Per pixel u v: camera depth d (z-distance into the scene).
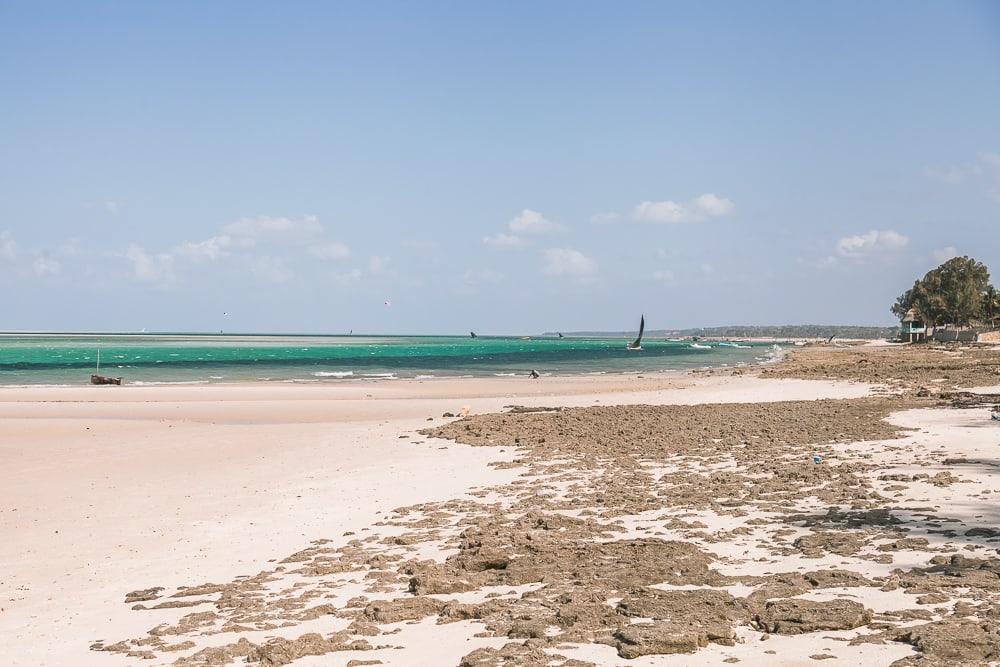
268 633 12.48
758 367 97.25
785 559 15.22
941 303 176.25
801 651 10.46
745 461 26.97
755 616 11.83
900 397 49.19
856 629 11.20
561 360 134.38
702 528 18.08
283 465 29.39
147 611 14.09
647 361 129.50
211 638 12.38
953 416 37.09
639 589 13.42
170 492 24.80
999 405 40.75
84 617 13.91
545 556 15.97
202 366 107.81
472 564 15.46
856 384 61.69
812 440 31.00
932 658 9.79
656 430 35.09
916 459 25.48
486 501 22.48
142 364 112.56
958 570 13.57
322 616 13.26
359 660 10.90
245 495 24.27
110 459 30.72
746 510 19.66
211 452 32.31
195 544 18.83
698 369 101.12
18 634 13.06
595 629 11.71
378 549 17.77
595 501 21.45
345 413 47.06
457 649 11.25
